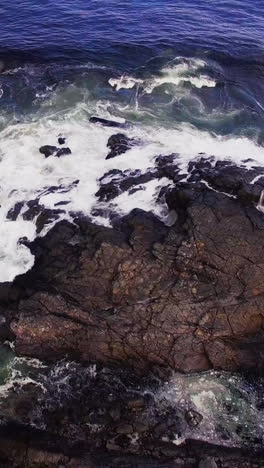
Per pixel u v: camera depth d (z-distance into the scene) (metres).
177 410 18.81
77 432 17.89
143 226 20.69
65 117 27.58
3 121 27.05
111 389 19.16
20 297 20.08
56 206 22.28
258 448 17.97
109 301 19.50
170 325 19.30
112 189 22.56
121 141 25.59
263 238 19.94
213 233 19.95
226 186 21.16
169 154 24.53
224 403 19.17
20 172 24.23
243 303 19.34
